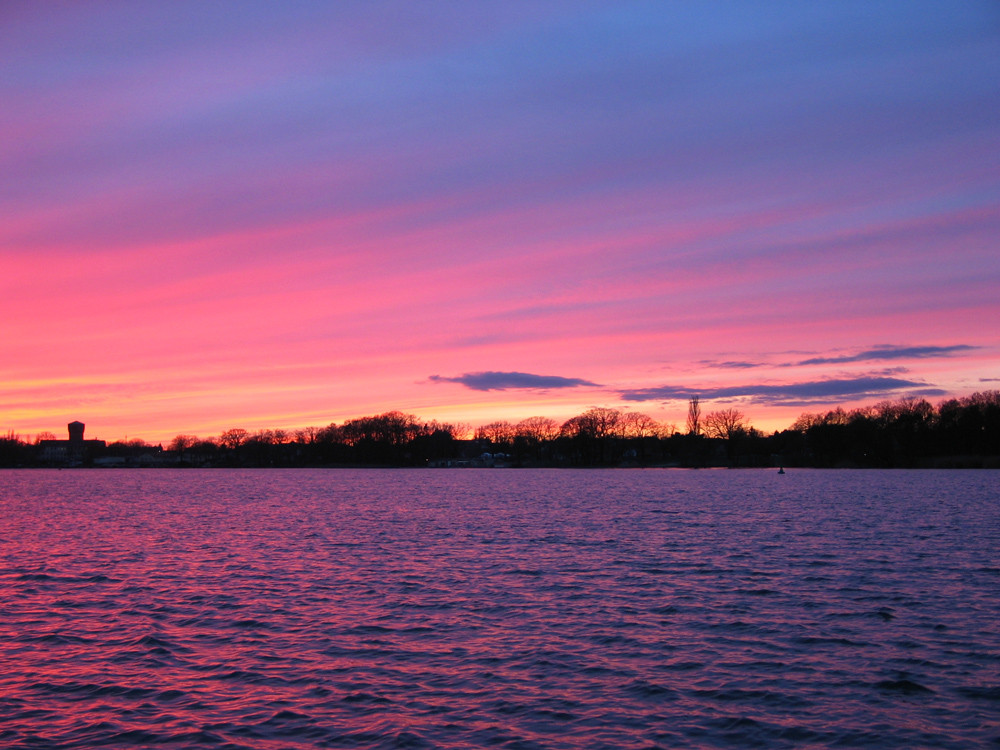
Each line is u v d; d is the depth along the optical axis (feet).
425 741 66.44
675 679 81.25
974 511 279.90
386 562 159.84
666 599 118.42
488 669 84.53
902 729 68.80
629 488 526.98
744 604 114.32
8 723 70.33
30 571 151.23
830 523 237.25
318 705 74.43
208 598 121.90
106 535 224.33
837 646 92.12
